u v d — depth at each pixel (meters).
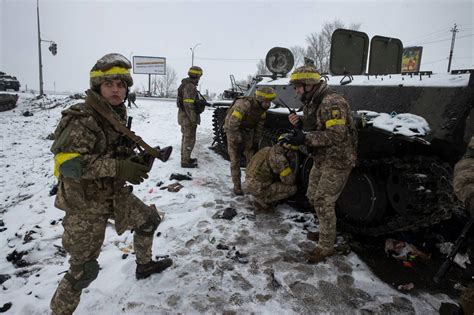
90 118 2.13
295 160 5.04
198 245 3.73
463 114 3.11
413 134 3.04
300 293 2.98
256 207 4.74
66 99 21.30
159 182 5.73
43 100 21.86
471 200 1.76
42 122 15.19
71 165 2.00
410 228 3.40
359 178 3.93
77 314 2.64
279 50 7.73
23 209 5.07
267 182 4.55
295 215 4.57
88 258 2.36
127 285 2.99
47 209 4.89
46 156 9.39
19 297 2.89
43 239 3.85
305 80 3.20
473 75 3.13
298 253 3.63
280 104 6.14
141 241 2.92
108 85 2.23
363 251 3.71
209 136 10.62
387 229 3.57
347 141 3.16
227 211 4.51
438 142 3.39
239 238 3.92
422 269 3.37
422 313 2.78
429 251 3.69
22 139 11.81
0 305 2.82
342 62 6.14
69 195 2.22
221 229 4.12
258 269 3.32
